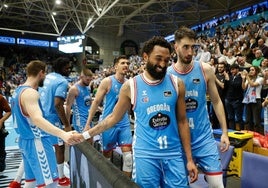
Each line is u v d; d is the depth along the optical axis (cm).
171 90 178
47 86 350
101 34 2420
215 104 236
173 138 180
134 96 180
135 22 2233
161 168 179
